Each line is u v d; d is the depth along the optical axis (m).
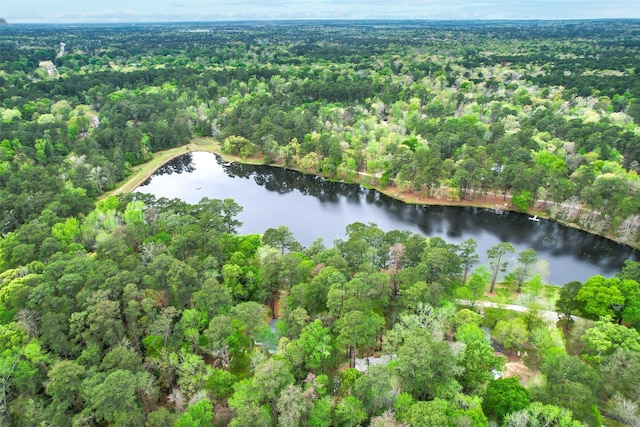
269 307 111.56
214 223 135.75
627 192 164.62
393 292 109.75
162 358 84.69
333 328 90.00
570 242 162.62
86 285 94.19
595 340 85.75
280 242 128.62
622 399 74.44
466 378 79.06
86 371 75.12
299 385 77.81
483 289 111.25
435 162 188.00
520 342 90.31
